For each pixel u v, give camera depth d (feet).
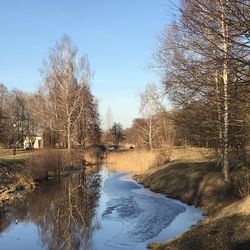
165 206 74.59
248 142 59.00
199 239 41.19
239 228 41.01
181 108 48.16
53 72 182.70
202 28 33.94
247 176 57.11
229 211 47.26
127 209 75.15
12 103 248.11
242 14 30.25
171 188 89.04
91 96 204.44
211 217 48.39
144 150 161.07
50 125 181.68
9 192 96.73
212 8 32.37
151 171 118.32
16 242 54.24
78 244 52.54
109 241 53.16
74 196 93.20
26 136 247.09
